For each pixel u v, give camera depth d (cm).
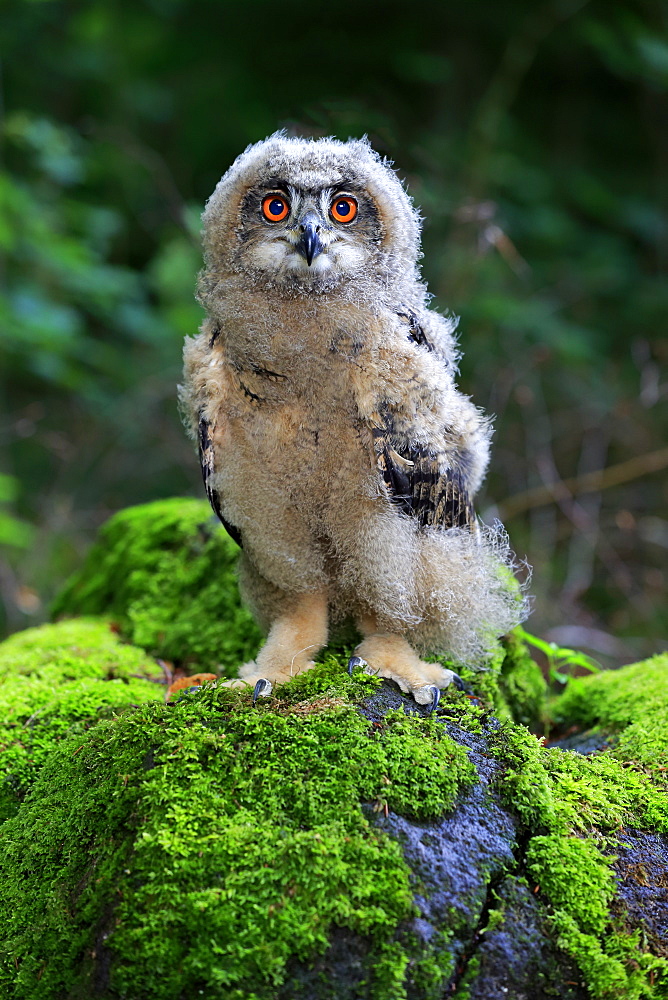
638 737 344
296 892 239
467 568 322
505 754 283
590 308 1016
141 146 1056
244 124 1135
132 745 285
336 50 1124
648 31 984
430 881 247
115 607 496
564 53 1119
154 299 995
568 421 889
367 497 302
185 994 229
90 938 245
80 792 282
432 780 265
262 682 305
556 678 433
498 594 341
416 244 325
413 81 1073
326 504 306
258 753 270
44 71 1098
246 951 229
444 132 1016
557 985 242
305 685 305
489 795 272
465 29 1109
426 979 232
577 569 745
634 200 1092
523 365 841
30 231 774
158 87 1148
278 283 292
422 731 284
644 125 1164
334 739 273
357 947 234
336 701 291
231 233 306
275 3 1123
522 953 243
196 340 326
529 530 816
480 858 256
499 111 955
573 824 276
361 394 291
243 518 316
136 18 1132
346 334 290
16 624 740
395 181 321
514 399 858
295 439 296
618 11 1021
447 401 310
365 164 309
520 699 407
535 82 1171
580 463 863
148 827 254
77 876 263
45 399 927
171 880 243
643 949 252
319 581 329
